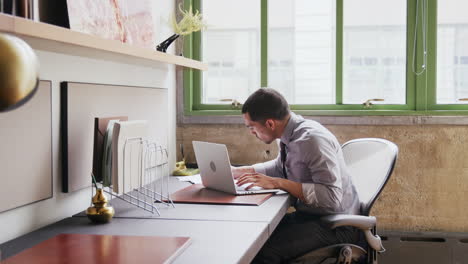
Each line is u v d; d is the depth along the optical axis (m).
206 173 2.40
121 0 2.27
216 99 3.50
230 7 3.46
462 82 3.26
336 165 2.29
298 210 2.47
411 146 3.20
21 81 0.86
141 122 1.92
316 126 2.42
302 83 3.41
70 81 1.99
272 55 3.43
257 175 2.30
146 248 1.39
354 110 3.24
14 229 1.67
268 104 2.42
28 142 1.71
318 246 2.25
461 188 3.17
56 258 1.31
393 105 3.27
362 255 2.23
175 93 3.38
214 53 3.49
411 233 3.21
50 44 1.82
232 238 1.54
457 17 3.22
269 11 3.41
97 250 1.38
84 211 2.03
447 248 3.05
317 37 3.37
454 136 3.16
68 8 1.80
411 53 3.23
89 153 2.11
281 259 2.26
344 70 3.37
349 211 2.39
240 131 3.38
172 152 3.32
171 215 1.88
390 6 3.29
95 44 1.73
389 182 3.23
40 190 1.79
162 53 2.34
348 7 3.32
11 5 1.48
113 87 2.31
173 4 3.31
